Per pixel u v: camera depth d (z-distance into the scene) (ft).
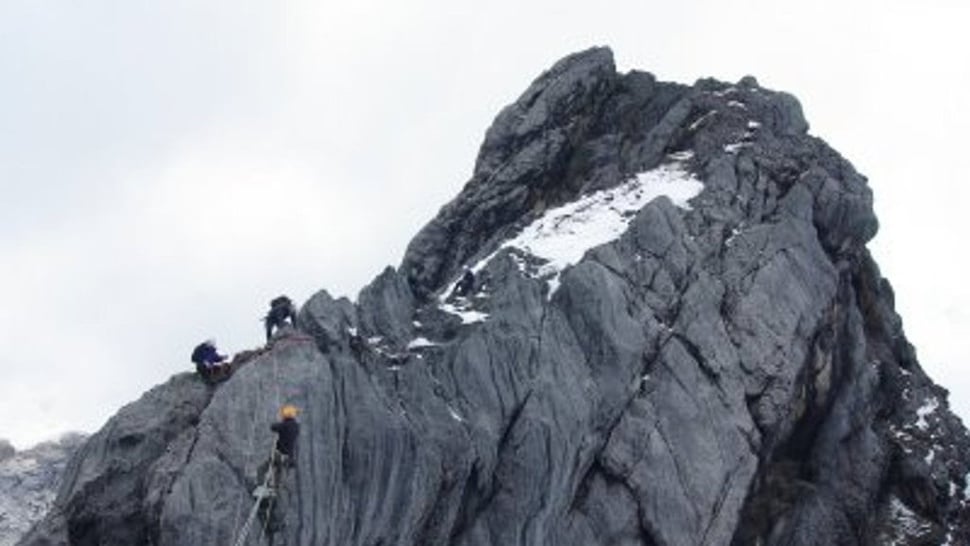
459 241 144.25
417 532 96.89
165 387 99.19
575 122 152.35
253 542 86.74
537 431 102.68
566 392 105.60
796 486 123.03
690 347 115.44
